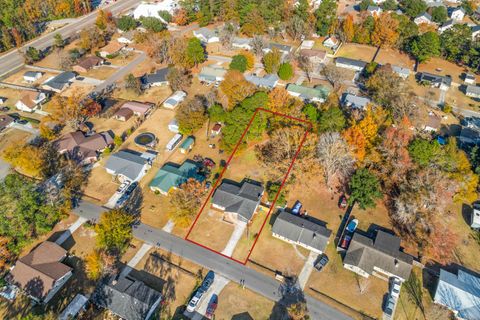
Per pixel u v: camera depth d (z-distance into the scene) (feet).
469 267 212.23
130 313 184.44
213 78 383.86
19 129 322.14
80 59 435.53
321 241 217.77
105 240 210.18
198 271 209.87
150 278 205.87
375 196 237.04
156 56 425.69
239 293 198.90
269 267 212.64
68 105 310.65
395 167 240.53
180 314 188.96
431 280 204.54
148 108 340.18
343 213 245.04
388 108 305.73
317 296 197.57
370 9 552.00
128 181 266.16
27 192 219.41
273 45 451.12
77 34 496.23
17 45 474.90
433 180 231.30
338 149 243.19
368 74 389.60
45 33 515.50
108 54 442.50
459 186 240.73
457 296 191.42
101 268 202.39
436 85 378.73
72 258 215.92
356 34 466.70
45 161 270.87
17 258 216.74
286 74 381.19
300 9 485.56
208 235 230.68
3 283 198.80
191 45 400.67
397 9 569.64
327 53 449.48
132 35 480.23
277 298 196.75
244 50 457.27
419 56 413.18
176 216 227.20
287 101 304.71
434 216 224.74
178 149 298.76
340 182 265.13
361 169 242.17
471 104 354.13
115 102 358.23
